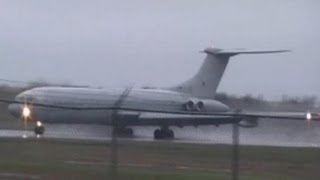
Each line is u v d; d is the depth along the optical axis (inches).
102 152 3604.8
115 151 2407.7
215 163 3198.8
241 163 3213.6
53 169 2733.8
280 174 2819.9
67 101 6811.0
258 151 3868.1
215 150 3794.3
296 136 5925.2
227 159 3378.4
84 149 3777.1
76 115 6673.2
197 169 2928.2
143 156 3528.5
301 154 3683.6
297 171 2918.3
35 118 6697.8
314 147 4131.4
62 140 4222.4
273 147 4099.4
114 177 2421.3
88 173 2615.7
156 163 3166.8
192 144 4092.0
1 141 4030.5
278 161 3321.9
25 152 3499.0
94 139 4347.9
